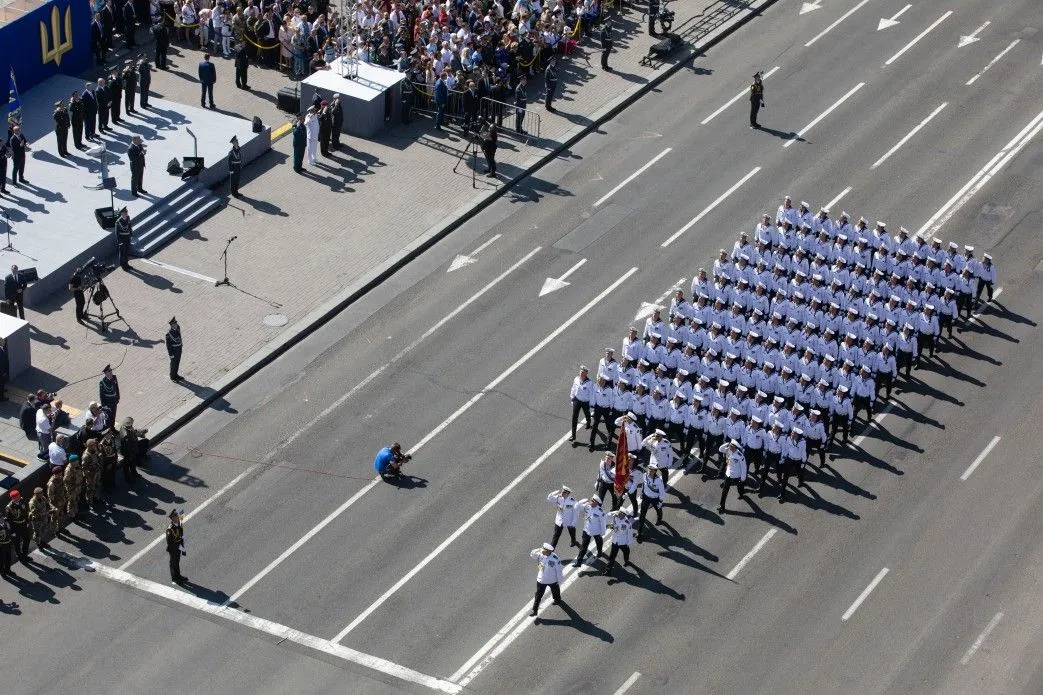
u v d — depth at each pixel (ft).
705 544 281.54
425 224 362.33
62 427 290.35
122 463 292.61
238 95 403.13
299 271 346.13
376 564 276.21
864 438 306.76
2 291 331.36
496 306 338.54
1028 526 285.43
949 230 361.10
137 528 283.18
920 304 328.70
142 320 329.52
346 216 363.97
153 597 269.44
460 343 328.49
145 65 386.73
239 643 261.24
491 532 283.38
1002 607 268.41
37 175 362.94
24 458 292.61
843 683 254.27
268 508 287.89
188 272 343.87
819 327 321.73
